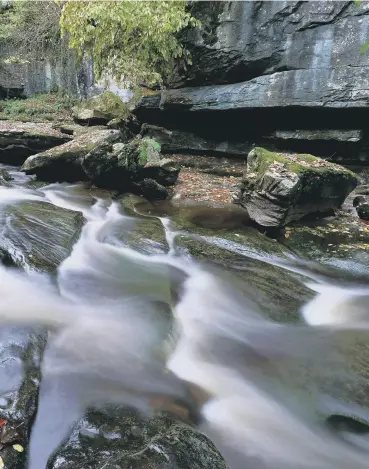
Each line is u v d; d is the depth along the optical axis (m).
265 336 3.80
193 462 2.16
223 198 8.10
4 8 16.69
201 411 2.81
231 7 10.38
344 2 8.84
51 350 3.20
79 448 2.24
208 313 4.16
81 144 8.88
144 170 8.27
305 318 4.11
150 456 2.13
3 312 3.59
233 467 2.42
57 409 2.63
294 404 2.96
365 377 3.18
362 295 4.61
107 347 3.38
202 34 10.99
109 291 4.35
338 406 2.92
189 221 6.66
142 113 12.46
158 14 10.22
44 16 15.45
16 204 6.52
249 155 6.74
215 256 5.22
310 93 9.51
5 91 15.95
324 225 6.45
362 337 3.79
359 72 8.87
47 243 4.93
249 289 4.54
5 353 2.91
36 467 2.23
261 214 6.23
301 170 6.01
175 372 3.19
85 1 10.14
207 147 11.85
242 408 2.90
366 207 6.77
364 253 5.43
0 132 10.08
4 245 4.54
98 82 15.05
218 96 10.82
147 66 11.84
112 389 2.89
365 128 9.62
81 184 8.68
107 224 6.36
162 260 5.21
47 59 16.05
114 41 11.18
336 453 2.59
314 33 9.33
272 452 2.56
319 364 3.38
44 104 15.31
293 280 4.79
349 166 10.13
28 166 8.60
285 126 10.60
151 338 3.58
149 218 6.72
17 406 2.46
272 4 9.77
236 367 3.34
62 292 4.13
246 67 10.53
